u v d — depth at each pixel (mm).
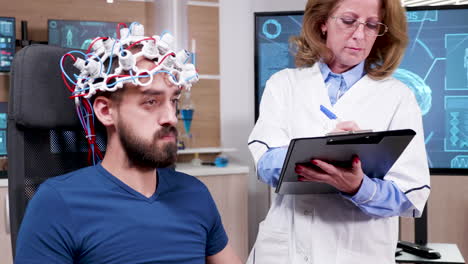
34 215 832
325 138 985
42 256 818
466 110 2594
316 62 1468
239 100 3254
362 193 1173
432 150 2637
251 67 3260
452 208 2770
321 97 1376
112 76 863
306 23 1427
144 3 2984
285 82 1483
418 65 2617
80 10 2869
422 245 2107
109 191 883
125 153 895
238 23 3221
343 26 1301
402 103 1342
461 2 3154
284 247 1387
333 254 1314
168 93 876
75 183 879
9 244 2285
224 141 3238
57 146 1068
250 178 3303
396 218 1364
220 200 2711
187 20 3078
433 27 2592
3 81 2713
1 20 2541
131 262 867
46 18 2816
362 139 1028
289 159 1057
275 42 2746
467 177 2742
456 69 2588
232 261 1075
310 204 1340
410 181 1261
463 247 2770
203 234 986
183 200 967
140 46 886
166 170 1006
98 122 1076
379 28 1357
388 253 1336
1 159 2727
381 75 1390
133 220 880
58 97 1021
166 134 878
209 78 3172
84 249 844
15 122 1010
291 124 1409
